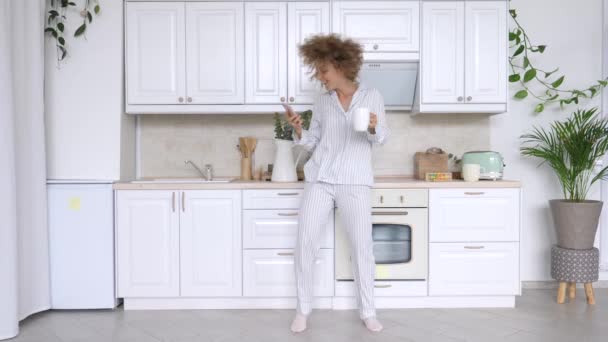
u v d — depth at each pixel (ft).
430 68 9.95
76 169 9.57
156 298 9.39
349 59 7.54
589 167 9.95
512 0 11.02
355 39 9.89
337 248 9.20
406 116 11.09
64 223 9.12
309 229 7.98
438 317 8.81
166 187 9.19
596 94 11.02
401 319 8.70
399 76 10.11
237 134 11.08
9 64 7.72
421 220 9.21
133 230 9.21
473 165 9.42
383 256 9.30
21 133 8.43
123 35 9.85
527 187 11.14
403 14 9.89
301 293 8.12
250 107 9.99
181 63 9.90
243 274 9.27
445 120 11.09
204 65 9.93
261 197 9.23
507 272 9.27
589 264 9.52
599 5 11.01
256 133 11.07
